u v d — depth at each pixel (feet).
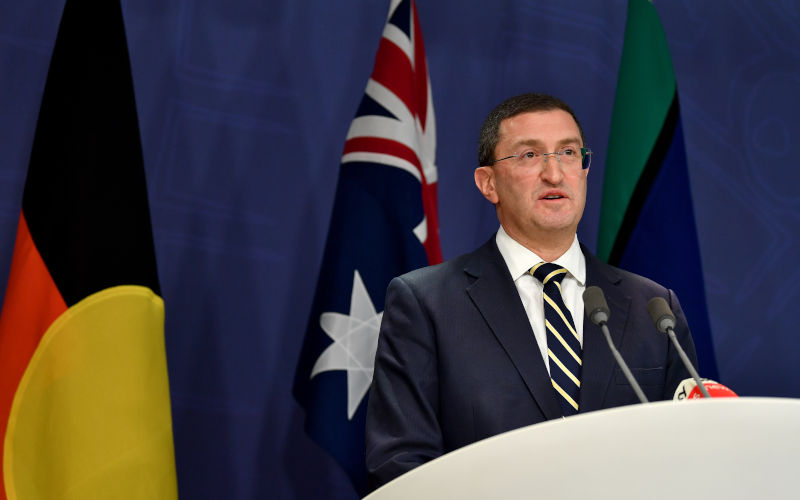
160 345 17.10
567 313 13.37
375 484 11.66
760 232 25.86
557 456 6.53
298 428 23.26
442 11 25.61
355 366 18.69
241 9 24.63
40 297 16.53
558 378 12.80
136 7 24.12
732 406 6.32
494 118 14.56
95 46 17.93
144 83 23.79
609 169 21.15
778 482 6.19
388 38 20.27
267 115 24.34
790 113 26.55
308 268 23.93
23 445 15.71
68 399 15.79
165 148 23.65
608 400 12.58
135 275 16.98
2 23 23.34
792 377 25.38
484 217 24.93
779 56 26.76
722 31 26.63
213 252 23.54
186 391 22.93
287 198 24.11
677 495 6.24
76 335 16.14
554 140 13.78
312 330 19.42
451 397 12.65
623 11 26.23
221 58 24.31
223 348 23.25
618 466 6.37
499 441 6.81
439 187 24.82
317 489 23.08
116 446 15.76
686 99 26.14
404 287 13.76
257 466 22.97
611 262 20.52
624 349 13.03
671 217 20.47
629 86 21.24
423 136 20.99
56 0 23.63
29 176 17.43
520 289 13.78
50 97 17.79
